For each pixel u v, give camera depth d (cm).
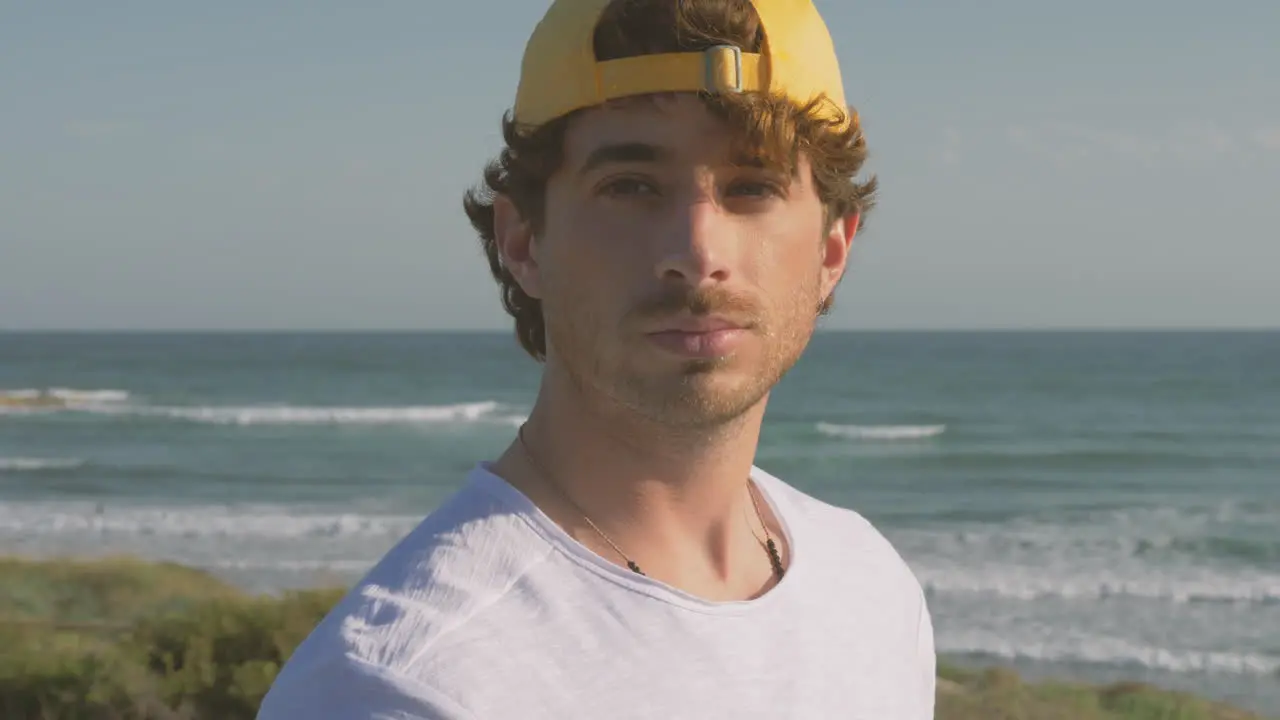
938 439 5056
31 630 1231
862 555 174
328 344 16575
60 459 4238
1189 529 2855
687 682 131
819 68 142
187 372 9475
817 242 150
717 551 152
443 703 117
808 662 148
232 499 3338
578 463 143
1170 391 7606
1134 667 1652
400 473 3884
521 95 145
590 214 137
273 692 132
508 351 13288
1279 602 2034
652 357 135
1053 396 7256
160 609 1686
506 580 129
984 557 2470
